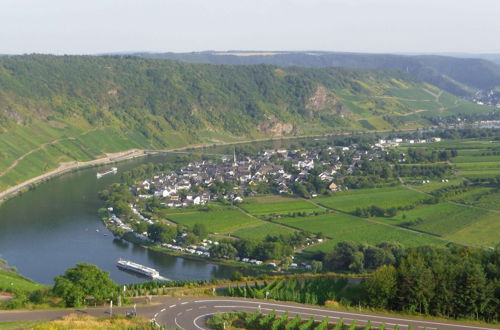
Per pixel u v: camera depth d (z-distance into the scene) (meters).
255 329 131.00
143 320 133.38
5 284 175.00
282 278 195.50
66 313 138.88
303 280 190.50
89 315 137.50
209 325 132.12
